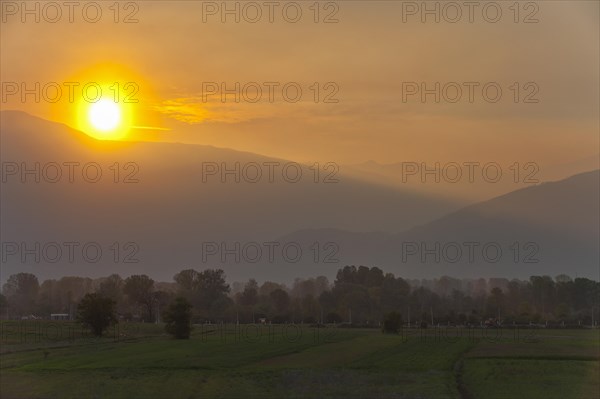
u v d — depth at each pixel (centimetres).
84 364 9962
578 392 8100
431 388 8112
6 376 8562
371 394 7650
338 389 7956
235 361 10750
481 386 8525
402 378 8938
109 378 8462
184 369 9556
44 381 8181
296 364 10444
